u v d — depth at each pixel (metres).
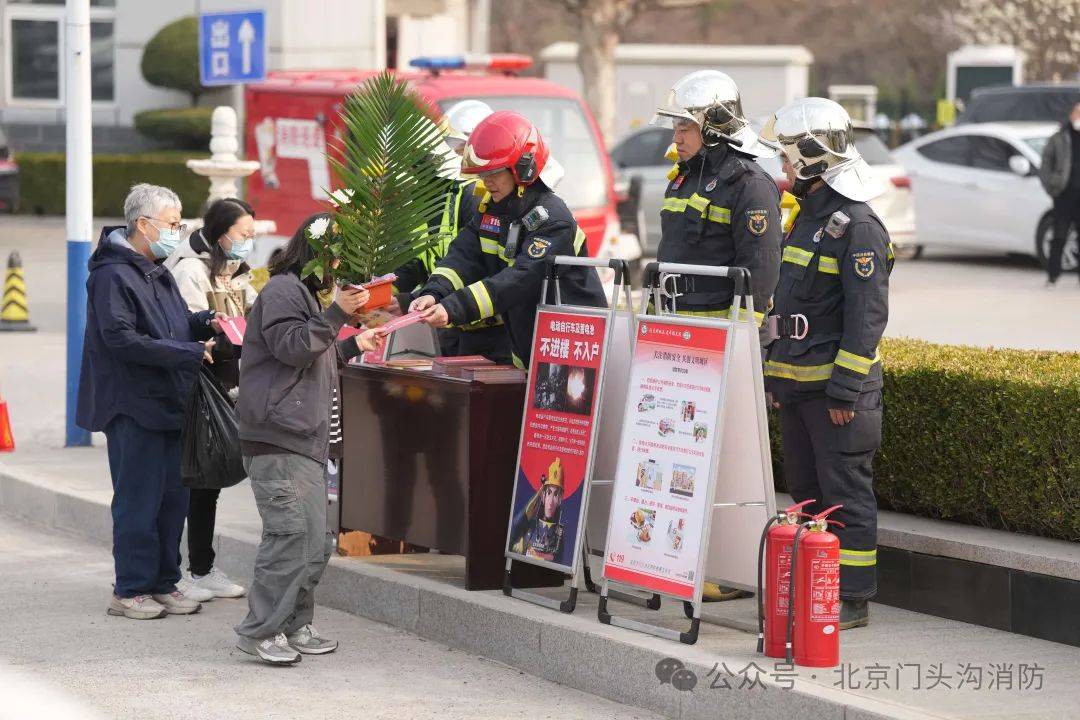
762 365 8.20
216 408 8.82
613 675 7.75
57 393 16.17
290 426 7.88
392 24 37.50
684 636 7.70
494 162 8.62
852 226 7.93
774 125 8.12
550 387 8.54
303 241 8.20
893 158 25.42
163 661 8.33
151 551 9.19
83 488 11.89
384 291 7.92
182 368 8.75
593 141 18.31
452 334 9.96
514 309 9.06
